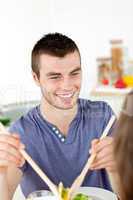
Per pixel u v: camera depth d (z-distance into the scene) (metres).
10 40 3.52
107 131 1.12
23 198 1.20
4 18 3.48
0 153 1.05
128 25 3.26
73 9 3.47
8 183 1.14
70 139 1.27
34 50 1.20
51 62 1.15
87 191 1.12
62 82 1.17
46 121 1.27
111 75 2.74
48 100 1.22
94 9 3.38
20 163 1.09
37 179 1.21
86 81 3.38
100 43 3.40
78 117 1.29
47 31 3.56
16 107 2.63
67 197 1.04
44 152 1.25
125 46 3.05
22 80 3.48
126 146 0.45
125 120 0.46
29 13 3.50
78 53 1.18
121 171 0.45
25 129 1.27
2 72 3.56
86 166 1.09
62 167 1.24
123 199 0.45
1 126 1.09
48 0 3.52
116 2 3.28
